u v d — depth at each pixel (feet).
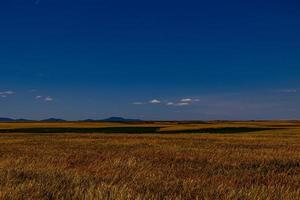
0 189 29.35
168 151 79.97
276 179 43.37
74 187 31.50
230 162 61.87
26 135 174.50
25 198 27.40
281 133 187.52
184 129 261.24
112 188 29.07
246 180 42.68
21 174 38.42
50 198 28.02
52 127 295.28
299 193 30.96
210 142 114.01
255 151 80.69
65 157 67.62
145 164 54.13
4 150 87.76
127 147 95.35
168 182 35.35
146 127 294.25
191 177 43.98
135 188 31.60
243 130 246.47
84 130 253.65
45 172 39.58
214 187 34.19
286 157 69.82
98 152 79.87
